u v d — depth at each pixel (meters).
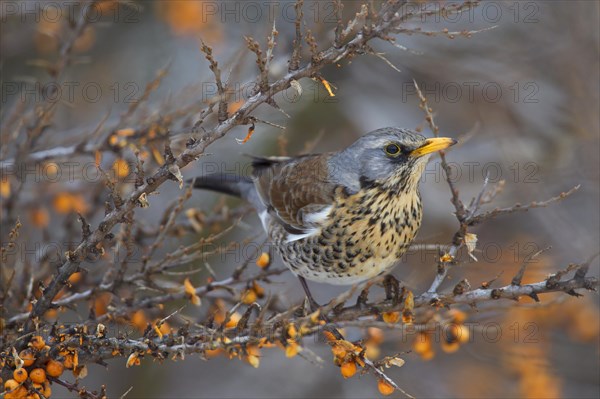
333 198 10.20
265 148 15.07
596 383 13.33
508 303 11.11
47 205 11.98
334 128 15.88
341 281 10.53
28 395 7.76
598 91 14.78
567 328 13.28
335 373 15.83
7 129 11.10
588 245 13.52
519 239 14.77
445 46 16.12
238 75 10.87
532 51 15.84
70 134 12.73
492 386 14.59
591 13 14.93
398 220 10.18
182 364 16.08
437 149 10.01
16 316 9.12
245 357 7.89
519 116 15.80
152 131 10.50
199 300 9.41
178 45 15.30
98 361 8.00
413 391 14.58
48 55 14.21
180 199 9.75
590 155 14.64
